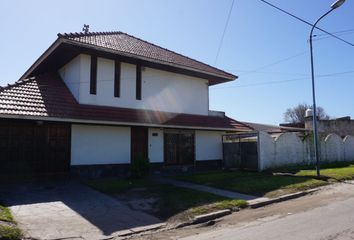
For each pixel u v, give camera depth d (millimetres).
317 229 7070
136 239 7133
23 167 13477
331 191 12867
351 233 6648
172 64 17703
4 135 13133
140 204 10125
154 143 17781
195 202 10195
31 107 13141
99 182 13602
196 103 20266
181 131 19141
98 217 8656
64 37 14234
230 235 6988
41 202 10117
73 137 14812
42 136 14023
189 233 7488
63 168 14438
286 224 7723
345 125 35469
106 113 15172
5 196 10766
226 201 10359
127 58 16531
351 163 22734
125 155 16469
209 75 20094
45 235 7117
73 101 15070
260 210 9859
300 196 12102
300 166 20359
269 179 14742
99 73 15898
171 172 18281
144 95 17531
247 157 19266
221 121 20688
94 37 16953
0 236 6629
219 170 19797
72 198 10766
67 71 16609
